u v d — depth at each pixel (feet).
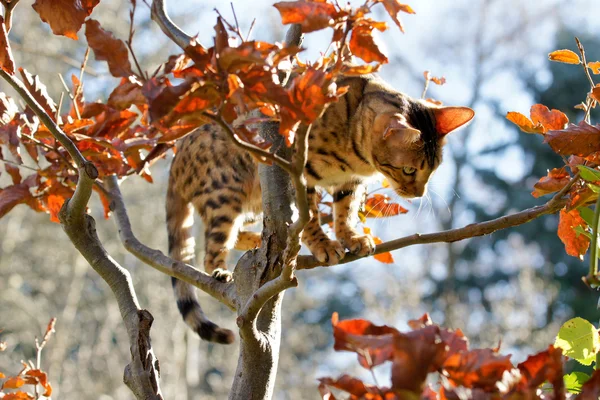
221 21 8.07
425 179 19.07
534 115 12.21
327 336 61.41
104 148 13.07
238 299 11.59
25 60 50.39
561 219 12.05
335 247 16.55
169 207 22.81
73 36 10.49
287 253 9.38
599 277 8.83
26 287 55.93
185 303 19.20
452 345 7.35
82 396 47.91
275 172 11.35
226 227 21.17
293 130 8.66
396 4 8.56
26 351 52.06
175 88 7.93
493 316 54.90
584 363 10.22
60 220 12.34
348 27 8.56
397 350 6.99
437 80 14.97
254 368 10.91
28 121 13.41
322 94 8.07
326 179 18.08
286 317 58.54
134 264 53.57
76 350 57.57
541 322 55.67
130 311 11.96
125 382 11.64
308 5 8.32
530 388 7.25
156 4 10.93
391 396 7.20
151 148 14.32
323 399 8.13
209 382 54.34
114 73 9.35
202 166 21.50
